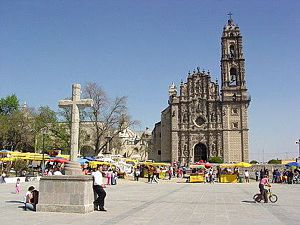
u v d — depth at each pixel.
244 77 106.94
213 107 108.81
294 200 30.16
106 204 25.53
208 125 107.69
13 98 112.00
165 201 28.23
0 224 16.36
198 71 111.81
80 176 20.56
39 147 90.75
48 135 90.75
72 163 22.77
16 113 93.31
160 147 117.12
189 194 35.81
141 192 38.12
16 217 18.56
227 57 109.12
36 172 64.44
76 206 20.31
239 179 67.38
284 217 19.75
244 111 105.06
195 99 110.12
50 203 20.73
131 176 78.12
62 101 24.00
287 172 65.88
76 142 23.39
